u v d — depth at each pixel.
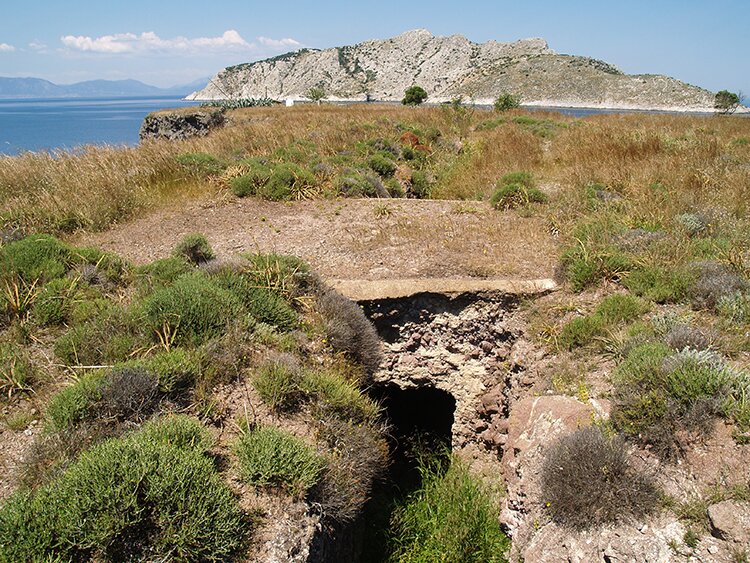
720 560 2.99
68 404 3.86
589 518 3.50
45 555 2.91
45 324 5.05
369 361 5.65
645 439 3.76
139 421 3.90
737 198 7.85
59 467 3.47
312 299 5.83
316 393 4.49
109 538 2.98
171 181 10.13
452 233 8.00
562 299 6.03
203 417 4.09
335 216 9.02
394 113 21.69
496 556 4.33
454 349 6.37
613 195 8.74
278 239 7.99
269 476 3.60
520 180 9.91
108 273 6.00
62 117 120.69
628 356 4.50
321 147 13.66
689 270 5.66
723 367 3.96
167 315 4.82
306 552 3.37
